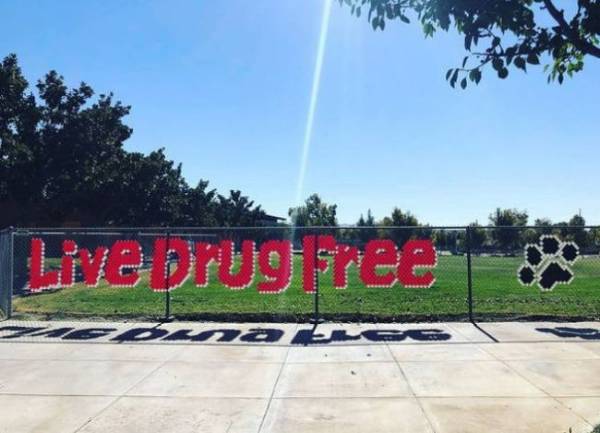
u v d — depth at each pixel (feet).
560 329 33.91
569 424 17.78
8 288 40.73
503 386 22.04
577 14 13.42
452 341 30.58
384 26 15.48
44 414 19.25
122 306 46.34
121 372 24.66
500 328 34.37
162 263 40.50
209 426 17.95
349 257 40.40
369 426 17.83
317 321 37.14
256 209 254.47
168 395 21.26
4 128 96.89
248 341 31.07
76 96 107.45
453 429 17.46
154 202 144.46
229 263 41.55
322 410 19.40
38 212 108.78
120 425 18.12
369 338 31.68
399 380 23.03
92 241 99.30
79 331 34.47
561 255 42.60
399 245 103.09
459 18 14.08
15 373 24.57
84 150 105.19
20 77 97.91
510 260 121.60
